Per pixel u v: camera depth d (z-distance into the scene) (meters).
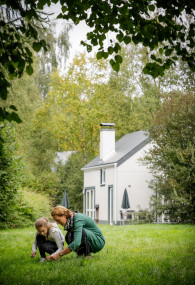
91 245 6.82
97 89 38.41
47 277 5.43
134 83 38.38
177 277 5.21
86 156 39.25
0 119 5.24
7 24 5.86
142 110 36.56
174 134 20.44
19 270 6.15
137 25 6.91
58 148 41.31
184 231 13.08
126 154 26.61
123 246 8.90
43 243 6.96
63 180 37.72
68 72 37.72
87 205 33.22
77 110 37.81
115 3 6.67
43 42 5.94
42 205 21.47
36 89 32.75
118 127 38.66
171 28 6.98
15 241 11.12
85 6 6.64
